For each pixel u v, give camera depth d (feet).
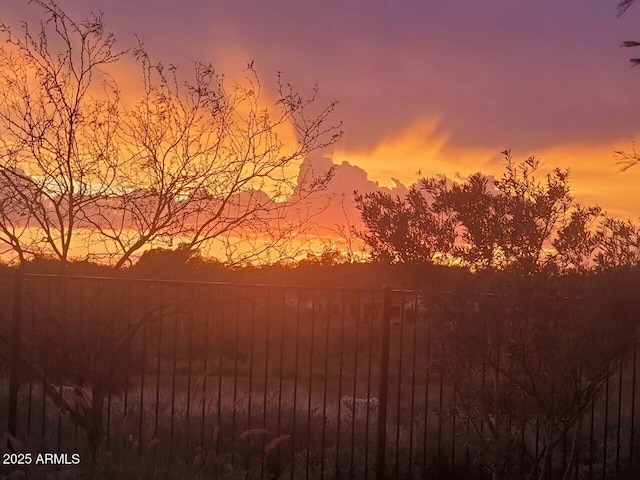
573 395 20.18
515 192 21.06
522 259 19.94
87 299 28.32
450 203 21.03
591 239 20.65
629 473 25.48
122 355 29.04
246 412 34.40
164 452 20.22
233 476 20.81
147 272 28.94
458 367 20.92
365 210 21.61
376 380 49.70
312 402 44.04
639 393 36.11
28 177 26.91
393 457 28.73
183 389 48.37
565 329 19.52
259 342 57.82
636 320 19.49
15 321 23.31
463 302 20.06
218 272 28.68
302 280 27.68
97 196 27.40
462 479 27.27
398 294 22.30
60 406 24.38
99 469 19.60
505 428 20.68
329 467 27.63
